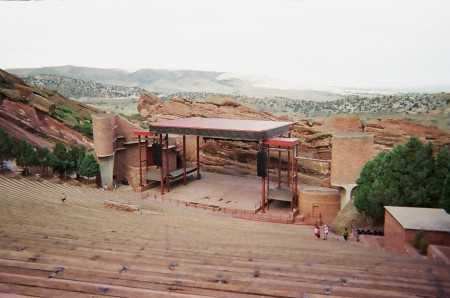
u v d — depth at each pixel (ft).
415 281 22.49
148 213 94.17
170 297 15.70
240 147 192.03
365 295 17.92
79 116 262.06
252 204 139.64
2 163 132.46
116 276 18.66
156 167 171.22
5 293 15.37
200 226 67.62
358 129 198.59
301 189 134.10
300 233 94.84
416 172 91.04
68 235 35.40
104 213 74.43
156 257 25.52
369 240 77.61
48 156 139.33
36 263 20.20
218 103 233.55
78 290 16.07
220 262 25.85
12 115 188.65
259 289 17.30
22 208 60.13
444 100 432.66
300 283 19.11
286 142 130.52
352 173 123.85
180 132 145.28
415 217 66.18
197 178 176.86
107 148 155.63
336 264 28.94
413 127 190.29
